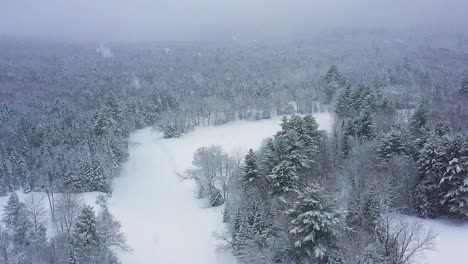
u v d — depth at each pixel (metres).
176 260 58.06
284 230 47.44
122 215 73.94
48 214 70.62
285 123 69.94
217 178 75.00
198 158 79.38
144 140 122.56
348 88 114.69
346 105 107.56
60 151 100.12
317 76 167.38
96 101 160.25
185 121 126.38
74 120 125.75
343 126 83.25
